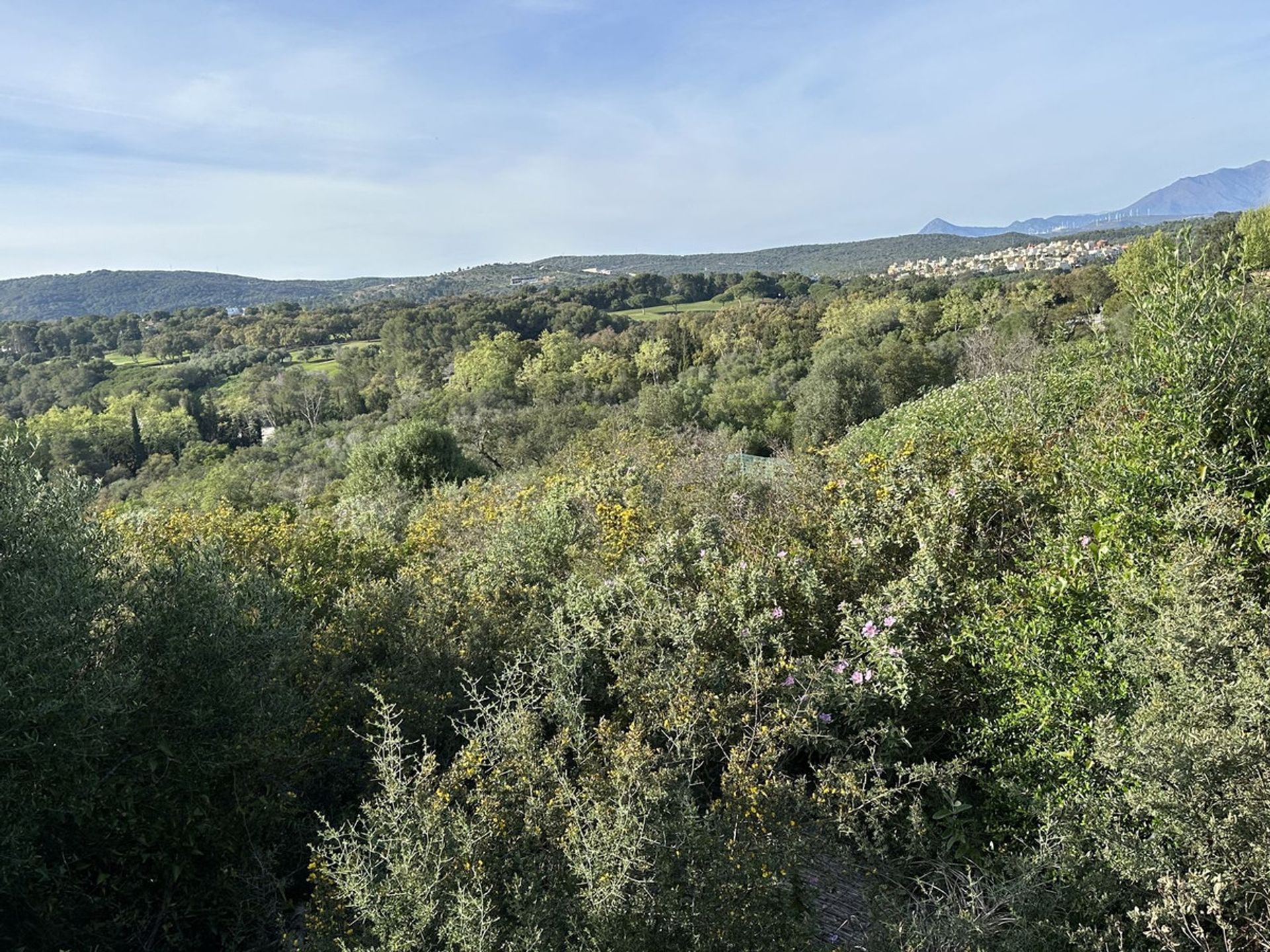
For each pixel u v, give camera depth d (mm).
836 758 2664
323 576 5145
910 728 2936
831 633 3393
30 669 2410
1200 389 3074
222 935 2709
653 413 29734
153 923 2701
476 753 2633
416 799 2295
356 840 2291
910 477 4227
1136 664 2363
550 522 5410
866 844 2404
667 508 5629
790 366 39656
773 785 2436
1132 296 3633
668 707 2881
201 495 23781
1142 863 1985
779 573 3578
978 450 4348
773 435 28281
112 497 33531
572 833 2115
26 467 2936
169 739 2785
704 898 2010
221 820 2807
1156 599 2500
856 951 2150
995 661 2811
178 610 3000
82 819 2596
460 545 6324
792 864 2174
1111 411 4027
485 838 2205
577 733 2688
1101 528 3014
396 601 4188
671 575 3729
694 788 2777
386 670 3561
